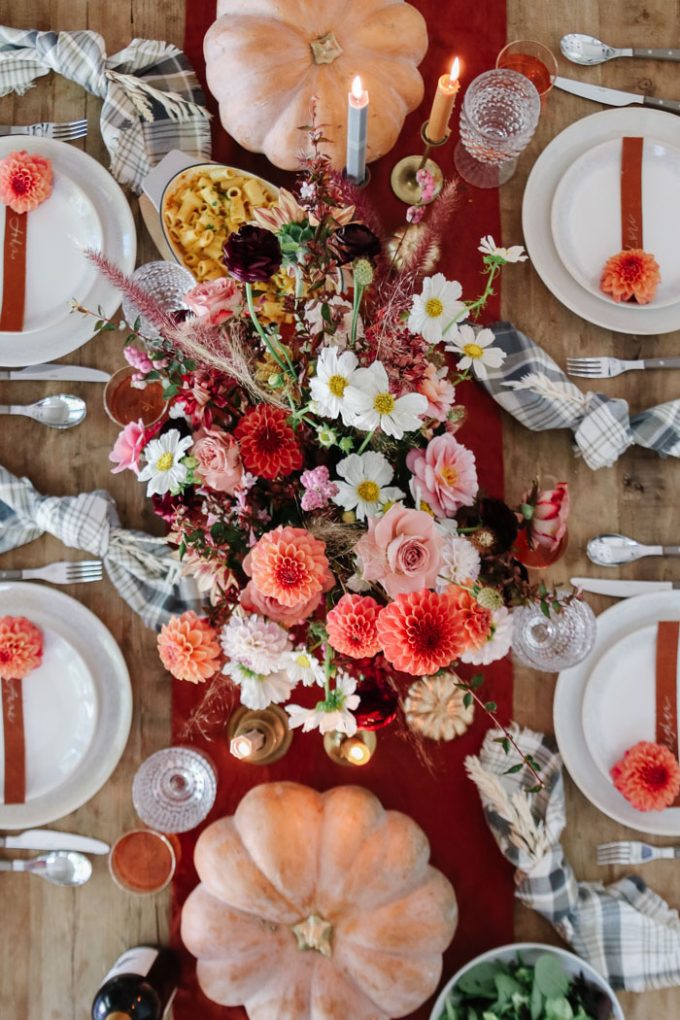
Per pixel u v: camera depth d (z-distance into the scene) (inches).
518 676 43.1
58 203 44.1
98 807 42.5
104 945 41.9
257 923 39.0
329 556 28.7
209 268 41.1
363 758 38.4
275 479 29.3
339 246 26.9
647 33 47.1
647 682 42.8
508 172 44.9
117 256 43.9
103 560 42.6
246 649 28.6
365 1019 38.2
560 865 41.3
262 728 41.7
